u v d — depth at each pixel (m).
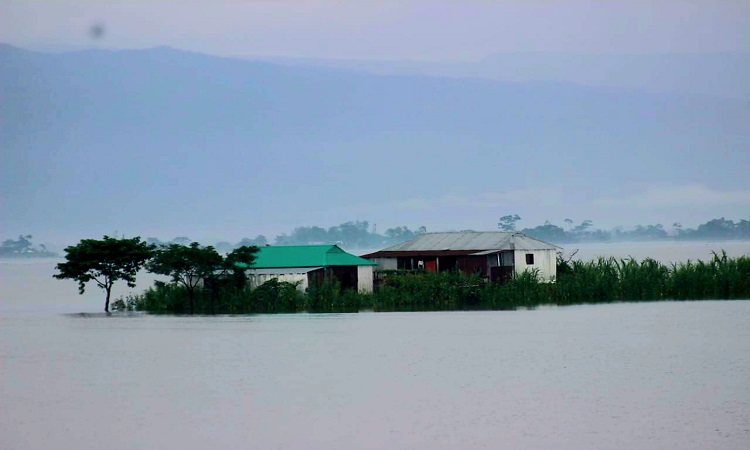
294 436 39.34
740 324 65.69
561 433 38.81
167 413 43.56
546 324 68.50
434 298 79.31
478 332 65.44
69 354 60.62
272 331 68.00
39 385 50.62
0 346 64.75
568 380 48.66
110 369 54.91
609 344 59.09
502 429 39.62
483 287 80.12
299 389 47.91
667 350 56.66
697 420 40.31
